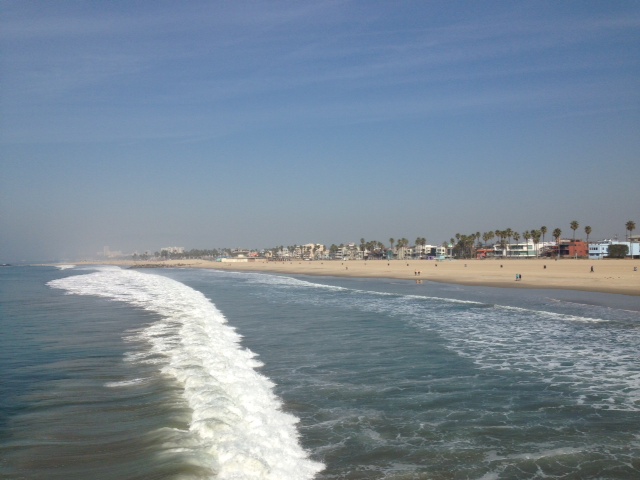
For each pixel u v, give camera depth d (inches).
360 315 1234.0
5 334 892.0
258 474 334.3
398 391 571.2
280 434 423.2
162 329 942.4
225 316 1215.6
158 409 465.7
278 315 1234.0
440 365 698.8
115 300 1533.0
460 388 586.6
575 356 762.2
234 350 763.4
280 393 557.0
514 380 623.8
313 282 2881.4
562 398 552.7
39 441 393.4
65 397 508.1
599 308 1389.0
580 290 2006.6
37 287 2191.2
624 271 3078.2
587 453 406.0
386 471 366.6
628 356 760.3
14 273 4736.7
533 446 418.9
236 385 556.7
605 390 583.8
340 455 392.5
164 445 378.9
